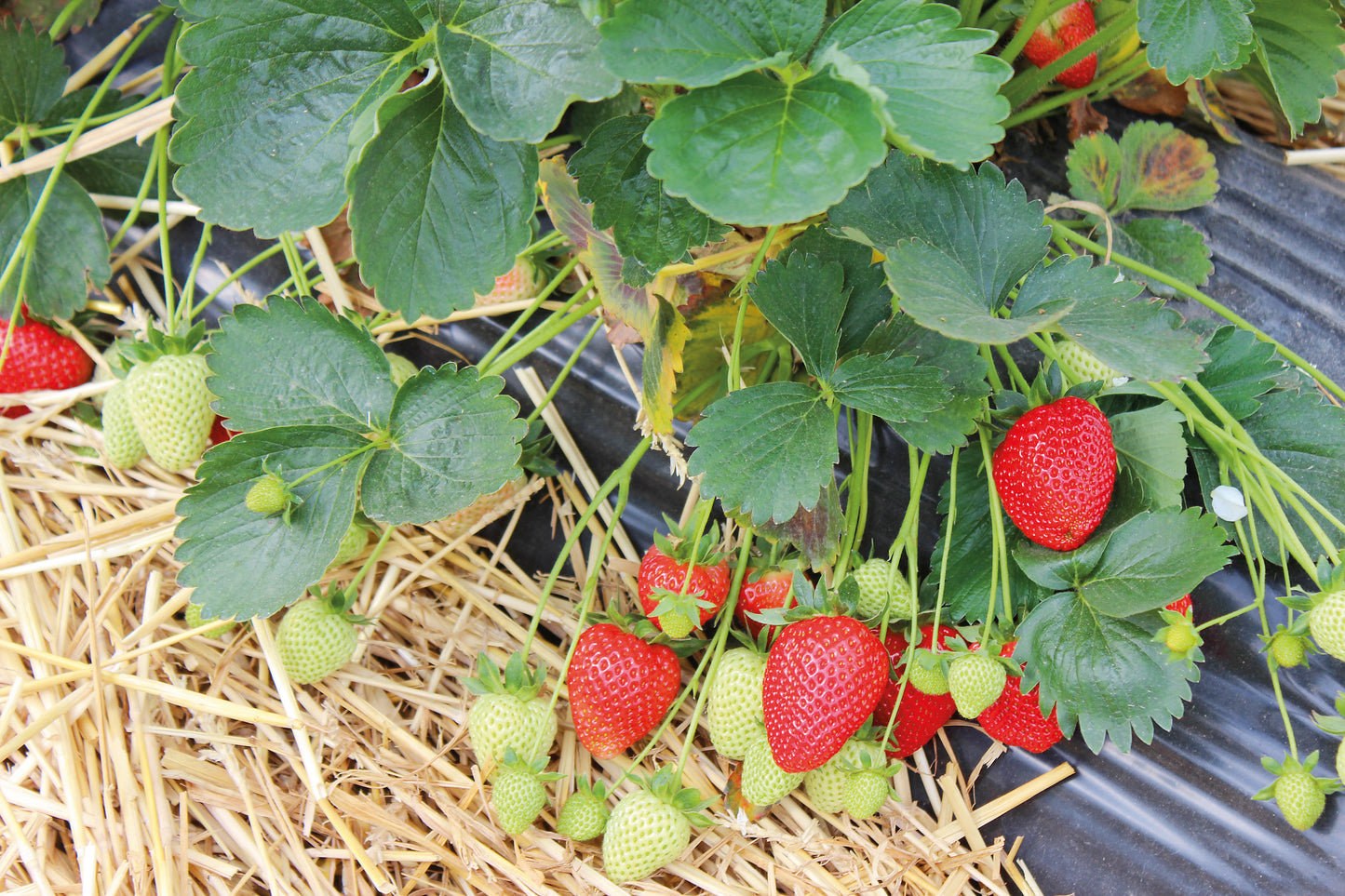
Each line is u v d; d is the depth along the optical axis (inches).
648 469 27.1
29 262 26.0
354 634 25.0
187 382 24.9
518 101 21.3
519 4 21.5
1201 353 22.3
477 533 27.3
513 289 26.7
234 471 23.4
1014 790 25.9
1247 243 27.1
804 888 24.9
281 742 25.1
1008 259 23.3
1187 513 23.6
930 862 25.2
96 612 25.2
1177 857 25.2
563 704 25.9
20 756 24.6
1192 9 23.0
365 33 21.9
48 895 23.8
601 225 22.5
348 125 22.0
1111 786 25.6
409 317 22.0
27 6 27.3
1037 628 23.9
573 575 27.3
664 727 24.8
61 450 26.9
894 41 21.0
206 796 24.8
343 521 23.5
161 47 27.9
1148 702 23.6
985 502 24.7
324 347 23.9
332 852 24.7
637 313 23.9
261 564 23.4
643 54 20.5
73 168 27.3
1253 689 25.2
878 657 23.4
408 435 23.7
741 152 20.3
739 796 25.0
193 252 28.2
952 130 20.7
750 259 24.7
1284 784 23.7
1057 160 27.5
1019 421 23.7
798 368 26.2
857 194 23.2
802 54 21.0
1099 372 24.9
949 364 23.4
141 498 26.6
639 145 22.2
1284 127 27.8
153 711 25.2
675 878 25.1
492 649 26.4
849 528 24.7
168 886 24.0
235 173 22.0
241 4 21.6
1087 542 24.1
